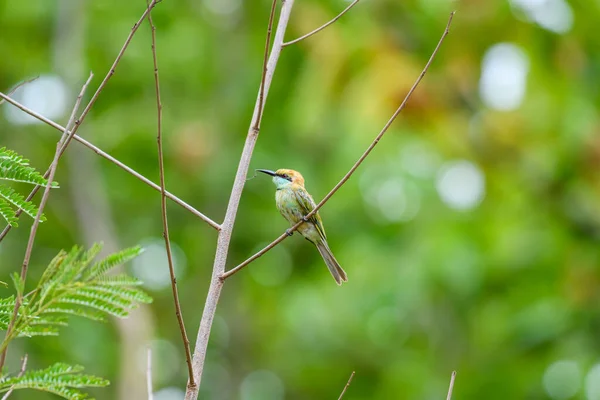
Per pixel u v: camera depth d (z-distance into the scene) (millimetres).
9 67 20734
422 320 18594
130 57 21141
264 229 20203
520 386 17531
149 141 20547
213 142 20312
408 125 17156
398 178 18703
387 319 18938
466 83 17938
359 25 18125
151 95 21500
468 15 17812
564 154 17688
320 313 19281
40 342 16734
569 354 17516
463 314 18203
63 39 20609
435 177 19297
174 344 20672
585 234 18312
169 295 20875
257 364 20875
